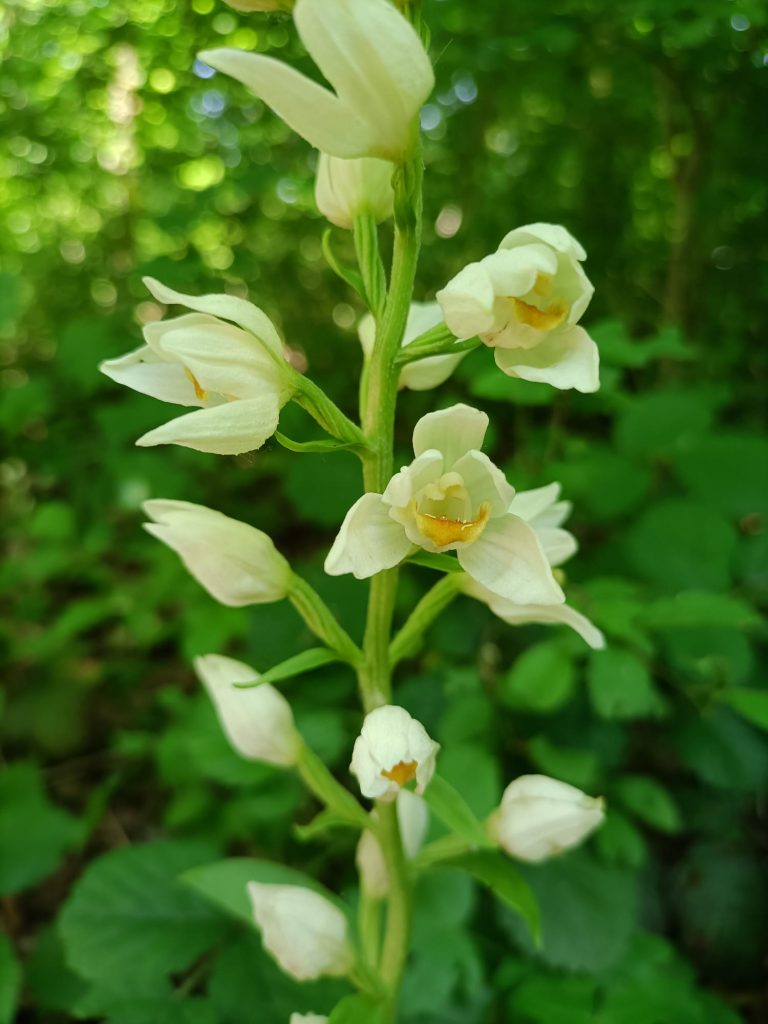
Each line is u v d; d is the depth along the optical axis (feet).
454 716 0.43
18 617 0.74
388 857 0.29
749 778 0.43
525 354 0.23
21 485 0.90
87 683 0.69
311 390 0.24
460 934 0.38
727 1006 0.39
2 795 0.48
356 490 0.59
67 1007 0.42
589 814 0.27
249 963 0.35
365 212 0.26
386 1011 0.29
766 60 0.76
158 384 0.25
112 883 0.38
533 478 0.49
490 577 0.23
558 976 0.38
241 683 0.26
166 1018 0.33
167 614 0.76
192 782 0.50
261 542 0.27
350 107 0.21
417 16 0.23
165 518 0.27
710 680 0.41
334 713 0.45
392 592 0.27
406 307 0.24
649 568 0.46
